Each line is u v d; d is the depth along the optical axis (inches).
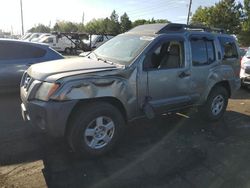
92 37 1233.4
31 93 186.1
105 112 190.5
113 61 212.4
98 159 192.1
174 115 283.6
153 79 213.2
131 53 213.8
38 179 162.6
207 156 204.1
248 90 454.6
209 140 233.0
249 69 438.0
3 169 172.7
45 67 197.3
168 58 225.8
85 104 188.2
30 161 183.5
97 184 163.5
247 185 170.4
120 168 181.9
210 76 255.8
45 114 177.2
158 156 200.1
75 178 168.4
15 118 257.6
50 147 203.0
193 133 245.4
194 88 243.9
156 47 216.4
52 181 164.2
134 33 238.5
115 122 196.5
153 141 224.7
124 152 203.8
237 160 200.4
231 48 281.7
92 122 187.6
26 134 222.5
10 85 299.0
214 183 170.7
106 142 195.8
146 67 210.2
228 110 322.7
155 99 217.9
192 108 258.4
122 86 197.3
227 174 181.3
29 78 199.3
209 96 264.4
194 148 215.8
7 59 297.3
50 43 1200.2
